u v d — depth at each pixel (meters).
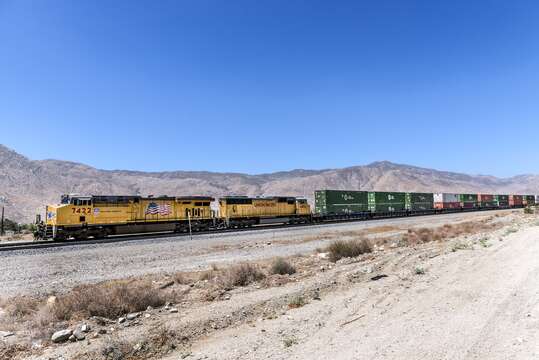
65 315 11.12
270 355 7.88
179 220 39.50
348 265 19.09
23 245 30.81
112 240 32.19
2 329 10.17
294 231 40.09
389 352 7.42
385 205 65.56
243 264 17.98
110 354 8.37
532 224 34.41
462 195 83.81
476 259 16.77
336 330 9.16
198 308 12.15
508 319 8.70
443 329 8.45
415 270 15.31
